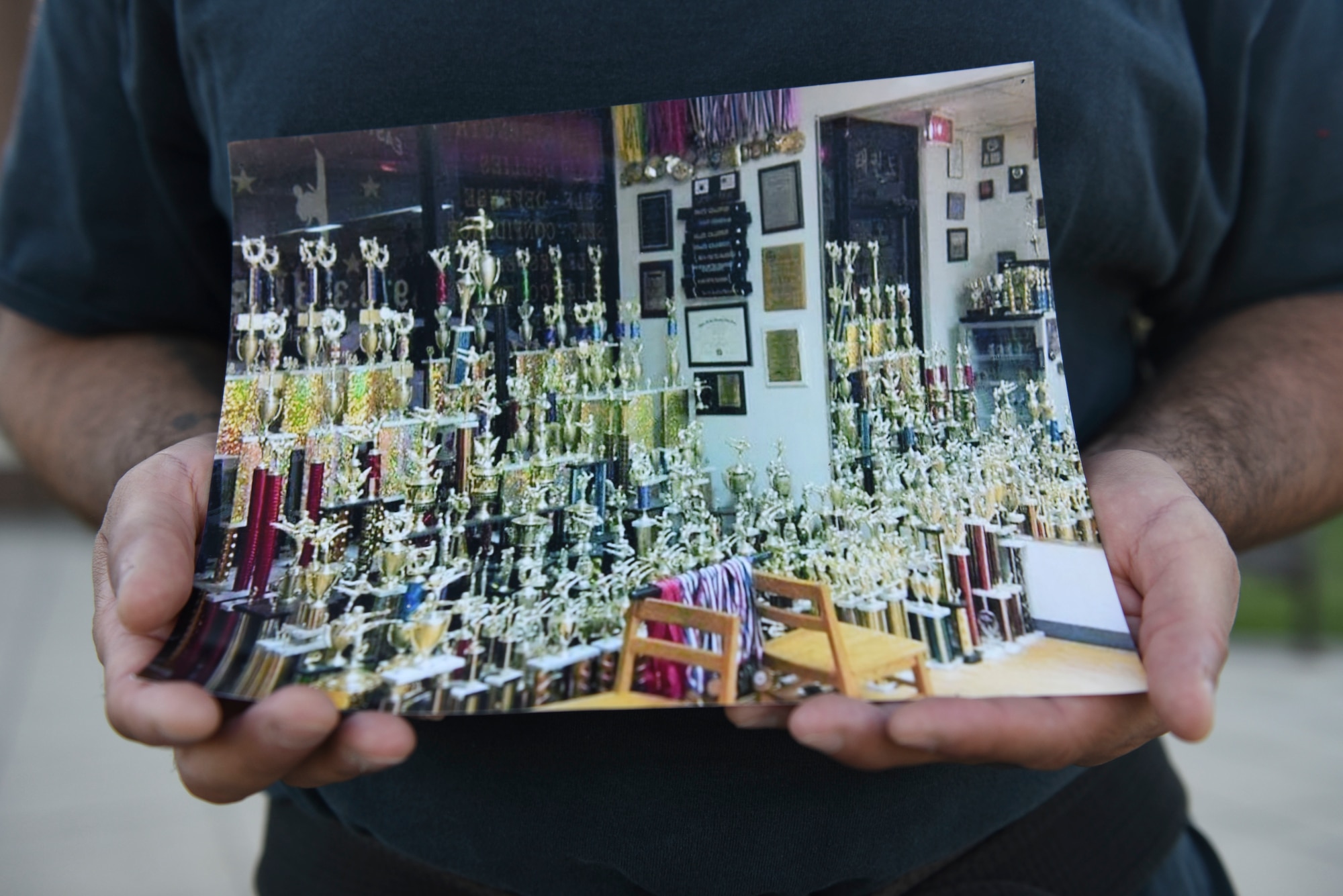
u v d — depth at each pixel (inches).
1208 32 35.2
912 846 32.0
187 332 48.1
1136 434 35.8
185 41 36.3
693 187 31.3
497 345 31.8
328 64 33.1
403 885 35.5
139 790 117.3
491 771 31.9
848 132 30.5
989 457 29.6
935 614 27.4
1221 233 38.4
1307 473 36.4
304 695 22.8
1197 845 43.9
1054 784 35.4
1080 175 32.2
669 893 31.2
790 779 30.8
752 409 31.3
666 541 30.8
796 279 31.0
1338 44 37.1
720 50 31.7
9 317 49.6
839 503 30.3
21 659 167.6
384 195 31.9
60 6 41.5
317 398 31.4
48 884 97.0
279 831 40.9
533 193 31.8
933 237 30.5
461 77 32.5
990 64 31.0
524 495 31.3
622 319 31.8
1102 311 37.9
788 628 27.8
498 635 28.2
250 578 29.1
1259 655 161.0
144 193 43.5
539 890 32.7
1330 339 39.2
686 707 27.7
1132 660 25.0
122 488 30.1
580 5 31.7
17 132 44.5
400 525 30.7
